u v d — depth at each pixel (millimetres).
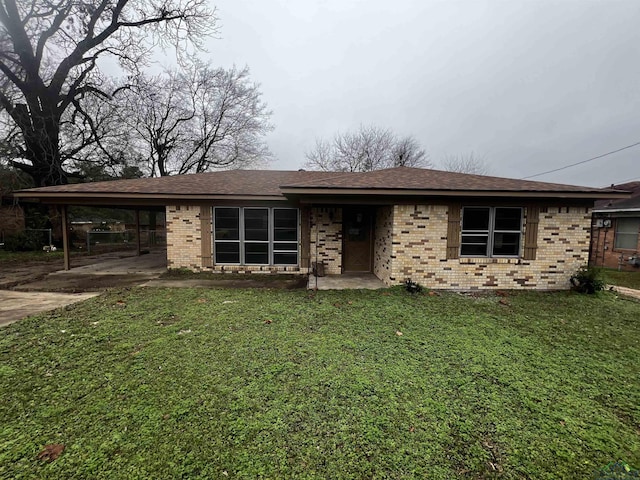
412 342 4230
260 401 2814
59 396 2859
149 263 11609
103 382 3107
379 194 7180
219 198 8891
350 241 9852
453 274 7613
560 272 7707
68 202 9125
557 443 2367
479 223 7672
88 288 7473
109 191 8773
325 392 2975
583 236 7652
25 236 15312
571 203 7605
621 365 3672
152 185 9664
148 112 21906
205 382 3125
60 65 15711
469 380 3246
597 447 2332
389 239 7805
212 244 9367
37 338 4211
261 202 9383
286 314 5395
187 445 2271
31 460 2117
